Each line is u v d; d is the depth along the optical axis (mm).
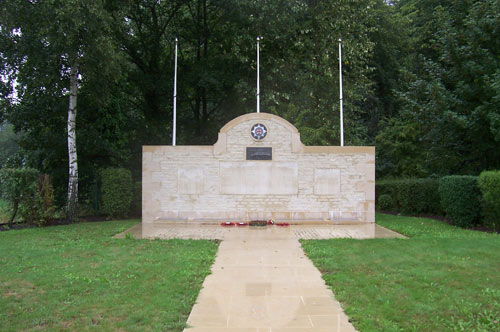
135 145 25484
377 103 32188
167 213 15938
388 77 32781
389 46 32156
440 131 16953
